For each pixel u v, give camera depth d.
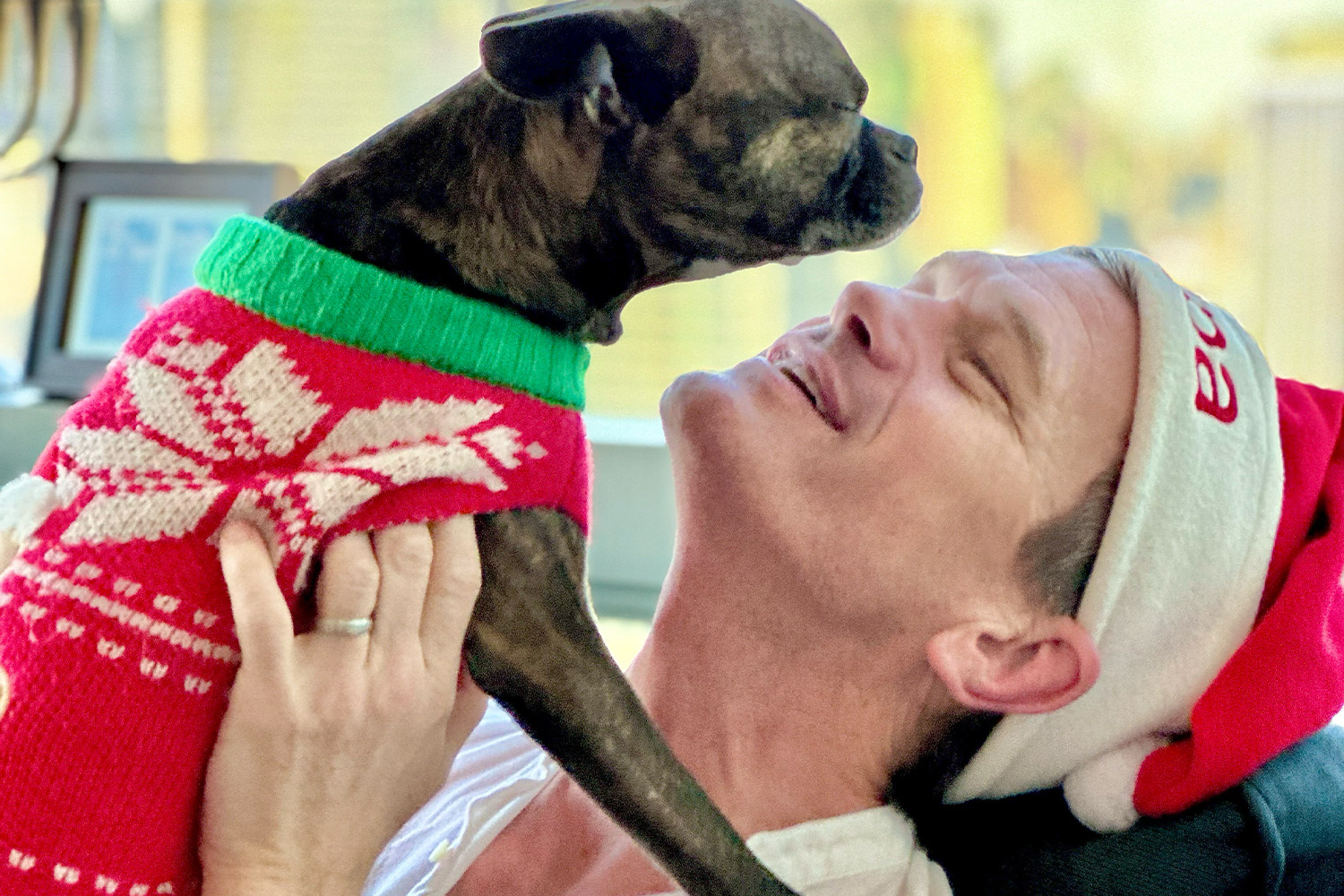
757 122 1.00
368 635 0.93
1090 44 2.09
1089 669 1.05
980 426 1.08
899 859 1.09
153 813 0.84
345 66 2.29
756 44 1.00
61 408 2.21
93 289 2.33
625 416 2.28
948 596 1.09
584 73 0.96
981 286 1.15
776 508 1.10
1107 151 2.09
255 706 0.86
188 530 0.85
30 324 2.36
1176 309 1.13
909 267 2.13
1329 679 1.08
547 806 1.15
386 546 0.90
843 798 1.13
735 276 2.20
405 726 0.93
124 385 0.87
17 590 0.84
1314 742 1.16
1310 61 2.01
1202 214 2.06
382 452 0.87
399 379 0.88
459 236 0.93
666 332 2.25
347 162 0.95
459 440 0.88
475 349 0.90
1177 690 1.11
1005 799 1.18
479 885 1.10
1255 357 1.21
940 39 2.13
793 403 1.13
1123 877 1.03
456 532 0.91
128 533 0.84
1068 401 1.10
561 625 0.94
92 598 0.83
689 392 1.16
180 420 0.86
